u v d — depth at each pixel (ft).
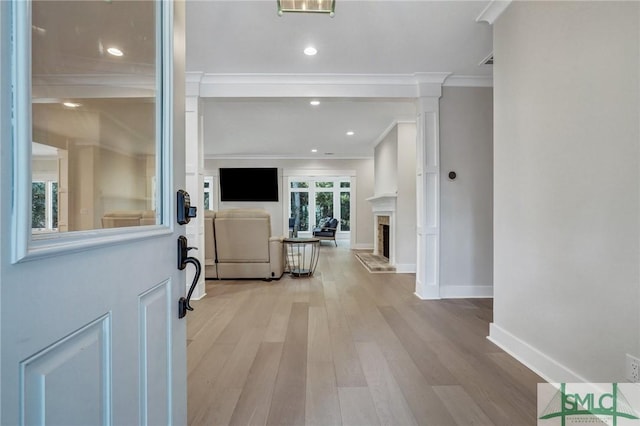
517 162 7.22
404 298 12.50
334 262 21.43
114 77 2.77
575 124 5.59
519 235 7.17
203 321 9.87
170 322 3.27
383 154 22.00
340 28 8.82
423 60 10.82
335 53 10.28
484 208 12.60
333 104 15.48
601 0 5.05
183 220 3.49
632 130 4.59
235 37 9.26
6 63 1.51
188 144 12.03
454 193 12.55
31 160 1.64
